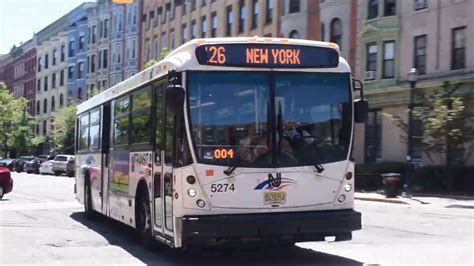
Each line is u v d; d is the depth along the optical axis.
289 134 9.48
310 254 10.97
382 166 32.81
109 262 10.33
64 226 15.59
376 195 28.58
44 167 56.12
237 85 9.43
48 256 11.00
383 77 35.44
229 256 10.80
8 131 80.88
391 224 16.11
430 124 28.22
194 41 9.48
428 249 11.55
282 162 9.38
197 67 9.34
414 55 33.81
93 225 15.81
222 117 9.31
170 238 9.73
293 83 9.64
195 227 8.93
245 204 9.20
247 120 9.38
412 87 27.89
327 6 38.94
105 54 73.38
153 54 64.62
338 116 9.78
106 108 15.20
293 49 9.70
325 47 9.88
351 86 9.92
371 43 36.25
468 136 27.84
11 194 27.62
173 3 60.56
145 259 10.60
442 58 32.19
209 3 53.66
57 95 84.62
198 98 9.27
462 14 31.22
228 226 9.00
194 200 9.11
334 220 9.38
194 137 9.19
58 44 84.88
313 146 9.57
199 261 10.34
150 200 11.02
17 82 101.25
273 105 9.48
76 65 79.56
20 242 12.77
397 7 34.97
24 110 82.88
